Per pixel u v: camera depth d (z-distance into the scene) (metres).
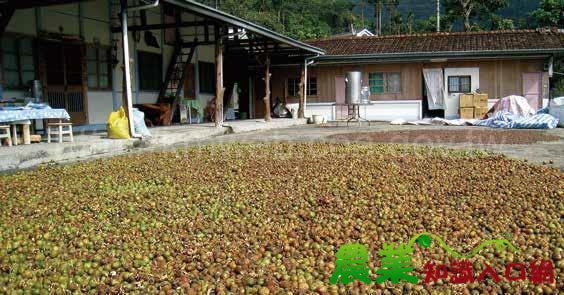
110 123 8.90
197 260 3.13
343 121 17.66
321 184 5.12
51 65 10.16
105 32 11.56
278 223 3.88
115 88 11.93
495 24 34.38
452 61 17.48
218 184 5.24
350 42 19.86
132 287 2.75
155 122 12.93
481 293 2.63
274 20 37.81
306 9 49.47
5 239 3.53
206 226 3.81
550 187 4.89
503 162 6.39
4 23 8.75
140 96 12.95
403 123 15.94
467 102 16.92
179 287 2.71
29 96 9.57
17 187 5.24
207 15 10.21
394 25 49.03
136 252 3.25
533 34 18.20
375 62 17.91
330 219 3.96
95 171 6.07
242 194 4.77
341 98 18.64
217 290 2.65
